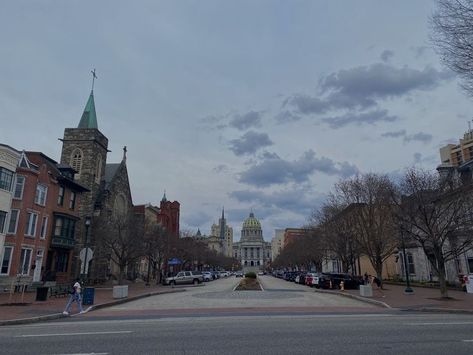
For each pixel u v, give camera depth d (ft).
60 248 147.95
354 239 133.80
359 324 46.32
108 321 52.85
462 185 90.43
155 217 274.16
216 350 30.96
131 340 35.81
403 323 46.93
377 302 78.38
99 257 177.58
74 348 32.19
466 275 115.75
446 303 76.43
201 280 190.08
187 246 244.01
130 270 210.59
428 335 37.35
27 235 126.00
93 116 202.49
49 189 141.59
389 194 110.63
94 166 188.44
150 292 113.39
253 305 77.15
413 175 117.70
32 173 129.29
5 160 117.08
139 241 153.89
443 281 86.53
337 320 51.13
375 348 31.22
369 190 126.11
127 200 220.64
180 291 131.03
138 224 161.38
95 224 176.86
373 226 123.03
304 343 33.68
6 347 32.89
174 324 48.01
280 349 31.12
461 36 37.47
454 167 126.31
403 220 94.79
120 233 149.89
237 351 30.48
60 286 97.45
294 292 121.60
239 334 38.96
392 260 201.16
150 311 67.46
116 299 87.61
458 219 90.79
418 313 62.49
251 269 613.11
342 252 153.58
